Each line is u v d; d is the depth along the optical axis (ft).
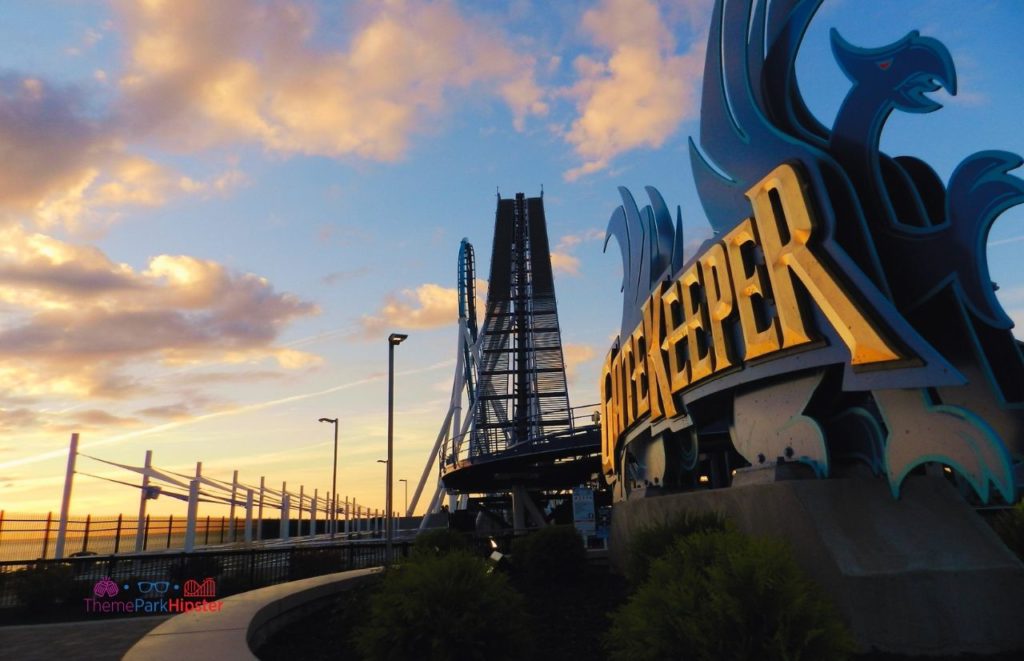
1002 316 27.07
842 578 27.99
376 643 23.77
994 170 27.66
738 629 18.19
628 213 75.66
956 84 28.73
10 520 131.54
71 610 55.47
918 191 32.22
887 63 31.73
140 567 67.21
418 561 26.27
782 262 35.14
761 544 21.43
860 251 31.81
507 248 407.64
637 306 68.74
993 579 27.35
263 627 33.27
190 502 187.42
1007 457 25.54
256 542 237.66
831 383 34.78
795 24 37.68
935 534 29.22
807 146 34.91
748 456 41.11
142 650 25.14
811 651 18.03
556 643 30.25
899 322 28.94
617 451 75.97
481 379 339.98
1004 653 26.13
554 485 240.94
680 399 51.57
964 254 28.55
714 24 44.88
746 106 40.52
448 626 23.30
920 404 29.17
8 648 36.83
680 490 58.13
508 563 57.93
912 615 27.02
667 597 19.62
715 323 43.14
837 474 35.14
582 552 53.72
